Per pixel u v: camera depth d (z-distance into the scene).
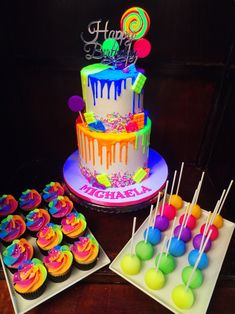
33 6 1.18
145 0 1.17
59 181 1.50
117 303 1.00
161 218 1.20
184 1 1.17
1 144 1.39
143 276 1.03
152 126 1.55
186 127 1.55
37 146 1.64
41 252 1.11
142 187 1.24
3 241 1.11
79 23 1.23
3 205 1.23
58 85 1.41
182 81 1.39
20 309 0.94
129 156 1.16
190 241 1.17
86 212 1.32
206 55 1.32
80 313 0.97
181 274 1.04
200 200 1.42
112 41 1.07
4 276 1.05
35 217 1.16
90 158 1.19
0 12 1.19
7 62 1.32
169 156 1.67
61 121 1.54
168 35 1.26
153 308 0.99
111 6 1.19
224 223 1.24
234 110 1.29
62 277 1.00
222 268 1.10
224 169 1.38
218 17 1.21
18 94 1.43
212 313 0.97
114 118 1.09
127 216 1.30
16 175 1.54
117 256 1.08
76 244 1.06
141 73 1.07
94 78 1.01
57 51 1.31
